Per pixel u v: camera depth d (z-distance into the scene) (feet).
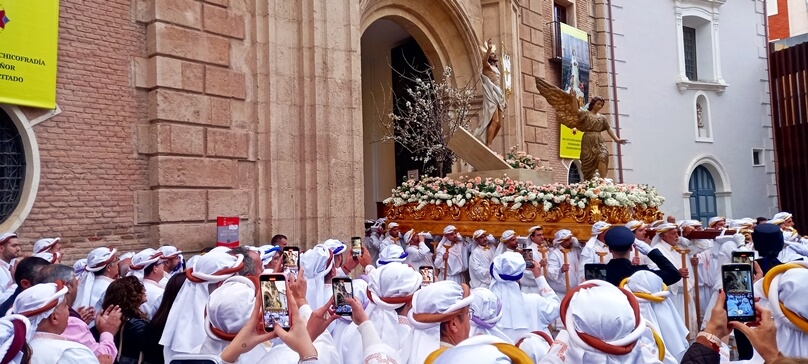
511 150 50.16
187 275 16.06
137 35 35.58
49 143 32.04
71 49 33.06
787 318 13.12
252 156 38.93
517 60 59.62
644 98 79.36
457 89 55.36
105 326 16.17
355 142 42.34
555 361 11.52
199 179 36.40
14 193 31.27
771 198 90.27
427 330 12.34
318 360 11.21
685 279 27.96
